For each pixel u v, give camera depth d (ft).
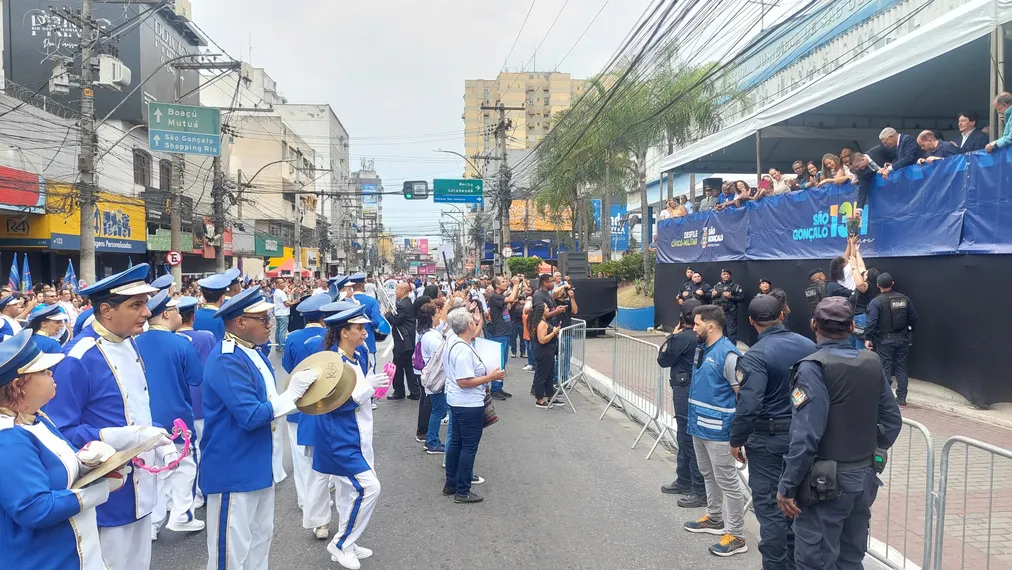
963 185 27.50
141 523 11.91
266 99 210.38
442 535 16.94
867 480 10.83
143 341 15.52
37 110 65.46
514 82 341.62
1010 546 13.98
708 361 15.89
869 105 46.01
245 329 12.78
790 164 64.90
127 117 89.40
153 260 94.22
